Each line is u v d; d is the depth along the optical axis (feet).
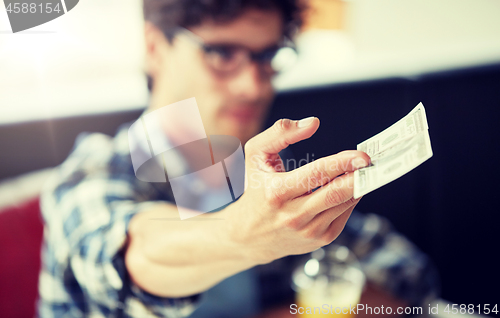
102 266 2.26
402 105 6.55
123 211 2.44
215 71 3.11
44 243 3.41
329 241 1.53
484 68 5.88
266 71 3.19
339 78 6.53
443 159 6.41
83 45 5.08
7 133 5.04
